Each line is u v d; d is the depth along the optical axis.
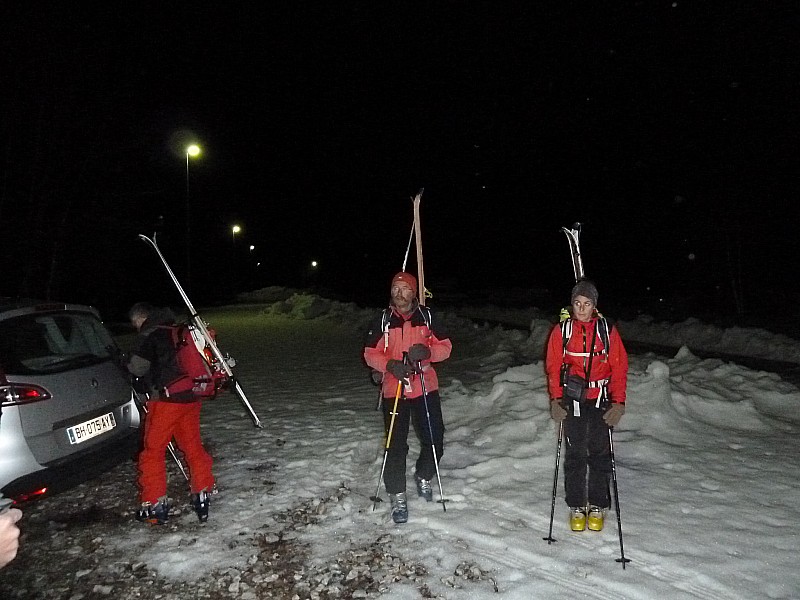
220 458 6.13
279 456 6.11
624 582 3.57
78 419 4.59
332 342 15.31
